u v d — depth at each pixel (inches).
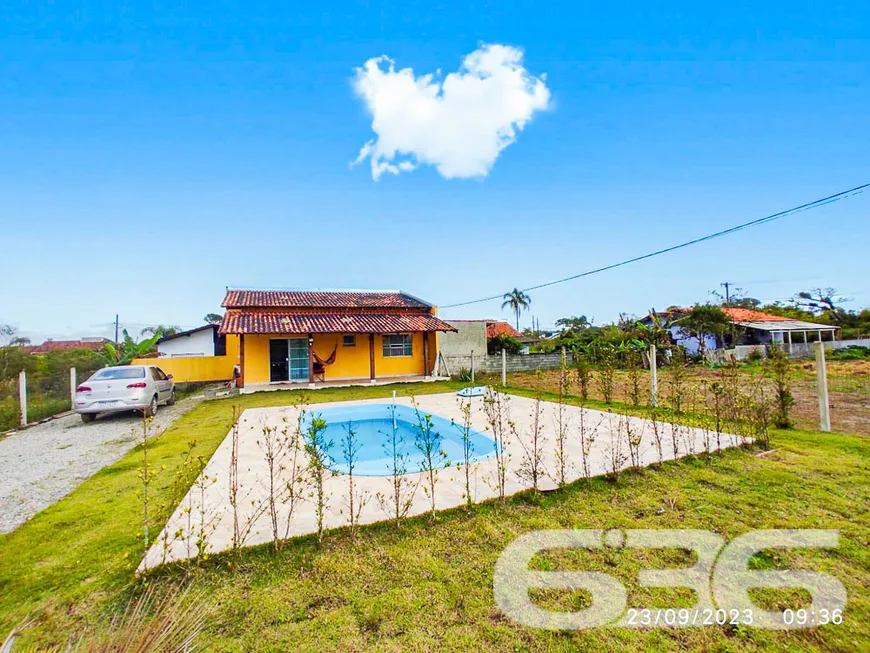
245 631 94.5
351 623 97.2
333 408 436.8
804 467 199.9
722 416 312.7
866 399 415.5
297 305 739.4
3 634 94.3
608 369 443.2
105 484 201.5
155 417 406.6
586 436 280.2
